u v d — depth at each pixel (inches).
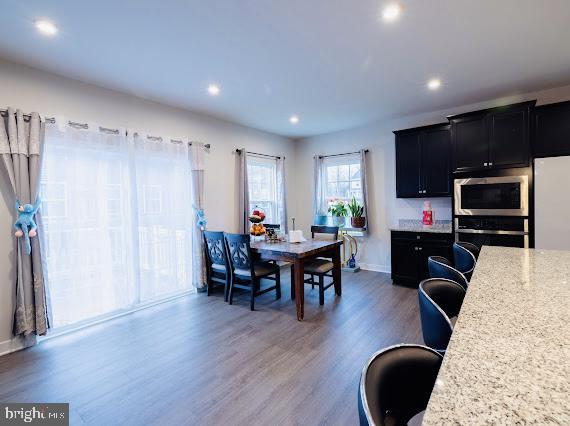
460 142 145.8
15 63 101.3
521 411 20.9
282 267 218.1
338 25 84.1
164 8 74.9
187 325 118.1
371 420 24.8
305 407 70.2
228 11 76.8
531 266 68.6
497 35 90.7
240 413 68.8
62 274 110.6
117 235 126.0
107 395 76.2
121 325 118.6
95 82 119.6
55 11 75.0
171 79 118.1
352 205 197.8
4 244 99.3
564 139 122.2
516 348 30.1
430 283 62.1
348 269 198.1
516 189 130.7
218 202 173.3
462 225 145.6
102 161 121.7
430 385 37.0
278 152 219.6
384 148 189.9
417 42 94.1
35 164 101.3
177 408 71.0
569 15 80.8
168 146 145.6
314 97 141.4
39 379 83.5
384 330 109.7
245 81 121.4
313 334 107.8
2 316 98.7
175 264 148.3
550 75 121.0
